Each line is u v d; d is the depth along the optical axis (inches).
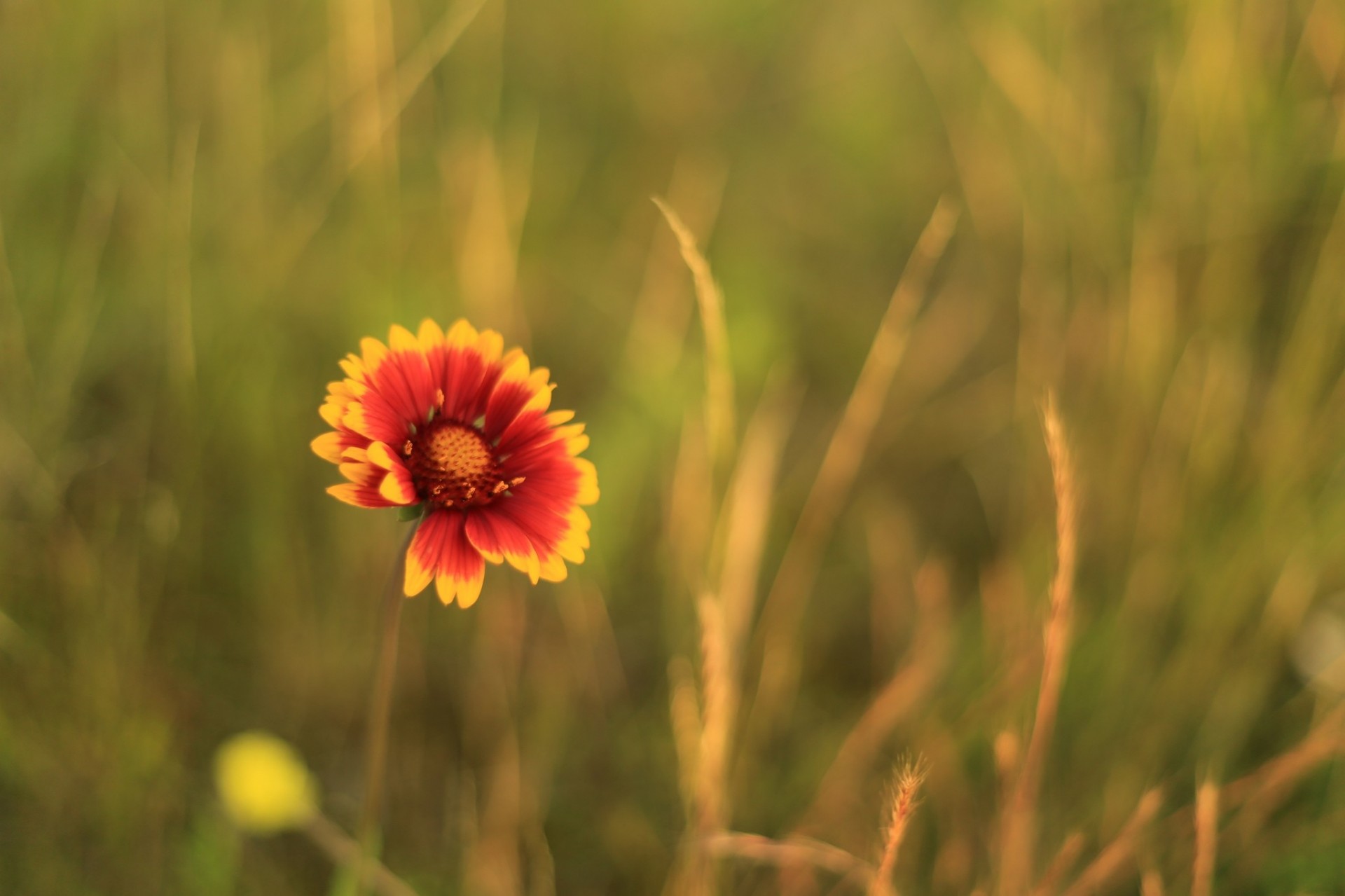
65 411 31.3
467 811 30.7
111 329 32.7
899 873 30.5
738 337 37.3
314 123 34.3
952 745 30.8
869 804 31.0
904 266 43.3
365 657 32.3
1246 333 33.5
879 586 33.7
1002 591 32.6
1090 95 34.8
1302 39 33.1
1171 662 32.4
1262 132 33.4
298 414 33.1
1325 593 33.2
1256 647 32.3
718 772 28.5
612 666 33.0
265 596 32.0
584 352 38.5
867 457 37.0
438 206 36.1
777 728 32.3
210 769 30.9
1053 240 35.5
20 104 32.2
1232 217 33.3
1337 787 31.2
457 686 32.4
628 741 32.2
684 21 47.5
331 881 30.4
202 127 33.5
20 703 29.9
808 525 32.7
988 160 38.5
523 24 44.1
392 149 33.1
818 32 47.9
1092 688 32.2
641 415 34.8
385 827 31.0
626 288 39.9
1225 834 30.6
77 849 29.6
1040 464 33.4
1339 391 32.4
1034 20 38.0
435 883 30.3
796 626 32.8
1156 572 32.7
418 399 26.9
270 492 32.3
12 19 32.2
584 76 44.8
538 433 27.2
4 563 30.5
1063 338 34.3
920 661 31.0
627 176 43.3
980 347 40.6
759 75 47.5
